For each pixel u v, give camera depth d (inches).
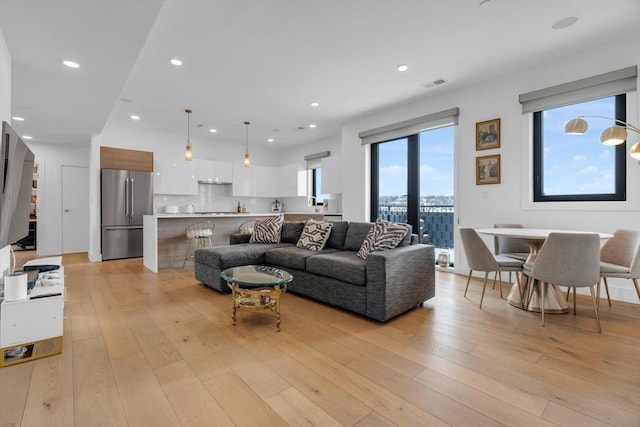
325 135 269.6
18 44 97.9
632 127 107.5
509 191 148.7
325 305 119.6
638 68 114.7
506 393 62.1
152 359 76.0
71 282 152.9
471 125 161.8
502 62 135.9
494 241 140.2
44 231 248.4
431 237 193.9
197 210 281.7
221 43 117.6
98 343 84.6
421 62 135.2
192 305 118.0
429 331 93.4
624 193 120.8
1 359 71.7
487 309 113.1
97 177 215.6
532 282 111.6
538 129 142.4
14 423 53.1
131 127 237.9
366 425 53.4
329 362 74.9
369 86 161.0
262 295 99.0
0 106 90.0
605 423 53.3
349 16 102.2
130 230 227.3
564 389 63.2
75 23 87.6
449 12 100.8
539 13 101.9
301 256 128.3
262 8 97.3
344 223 151.3
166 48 121.2
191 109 195.8
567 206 132.0
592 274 93.0
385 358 76.7
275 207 329.4
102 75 120.3
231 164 289.0
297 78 150.2
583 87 126.0
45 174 248.5
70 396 60.9
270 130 251.4
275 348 82.3
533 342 85.2
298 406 58.4
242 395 61.6
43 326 76.9
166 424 53.4
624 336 88.5
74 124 189.0
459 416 55.4
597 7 99.1
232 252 138.6
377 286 99.2
